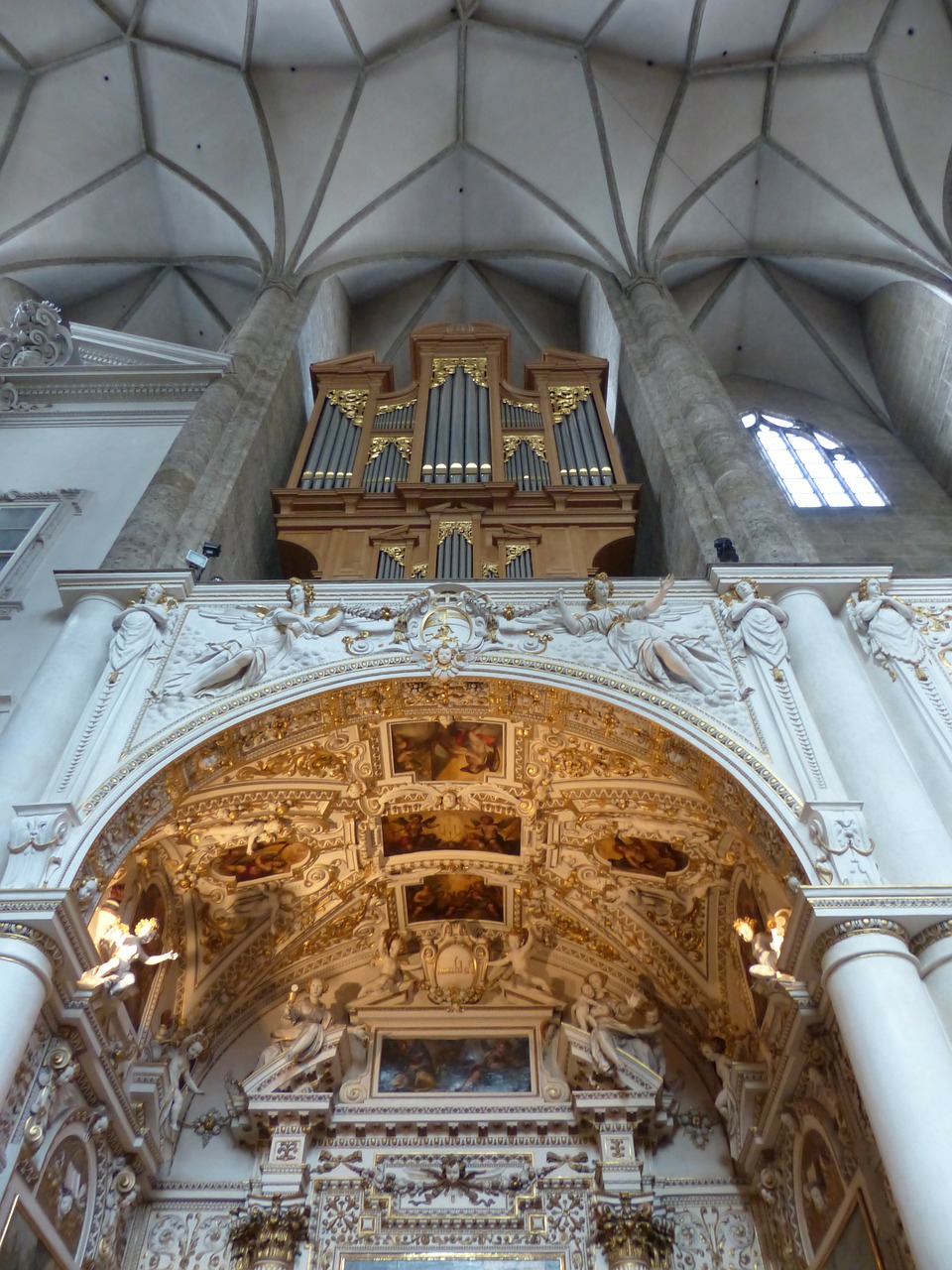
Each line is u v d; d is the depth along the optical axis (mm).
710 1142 9484
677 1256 8789
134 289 19594
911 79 16281
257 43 17125
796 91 17281
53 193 18000
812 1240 7941
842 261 18078
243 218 18250
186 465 11453
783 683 8180
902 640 8508
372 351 16766
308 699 8281
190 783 8039
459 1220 8992
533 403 15930
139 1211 9000
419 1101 9719
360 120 17969
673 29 16953
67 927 6555
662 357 14820
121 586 9055
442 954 10680
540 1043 10250
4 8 16297
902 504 16625
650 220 18016
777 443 18328
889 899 6523
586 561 12516
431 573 12133
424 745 9164
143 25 16938
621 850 9828
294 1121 9383
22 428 12680
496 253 19672
